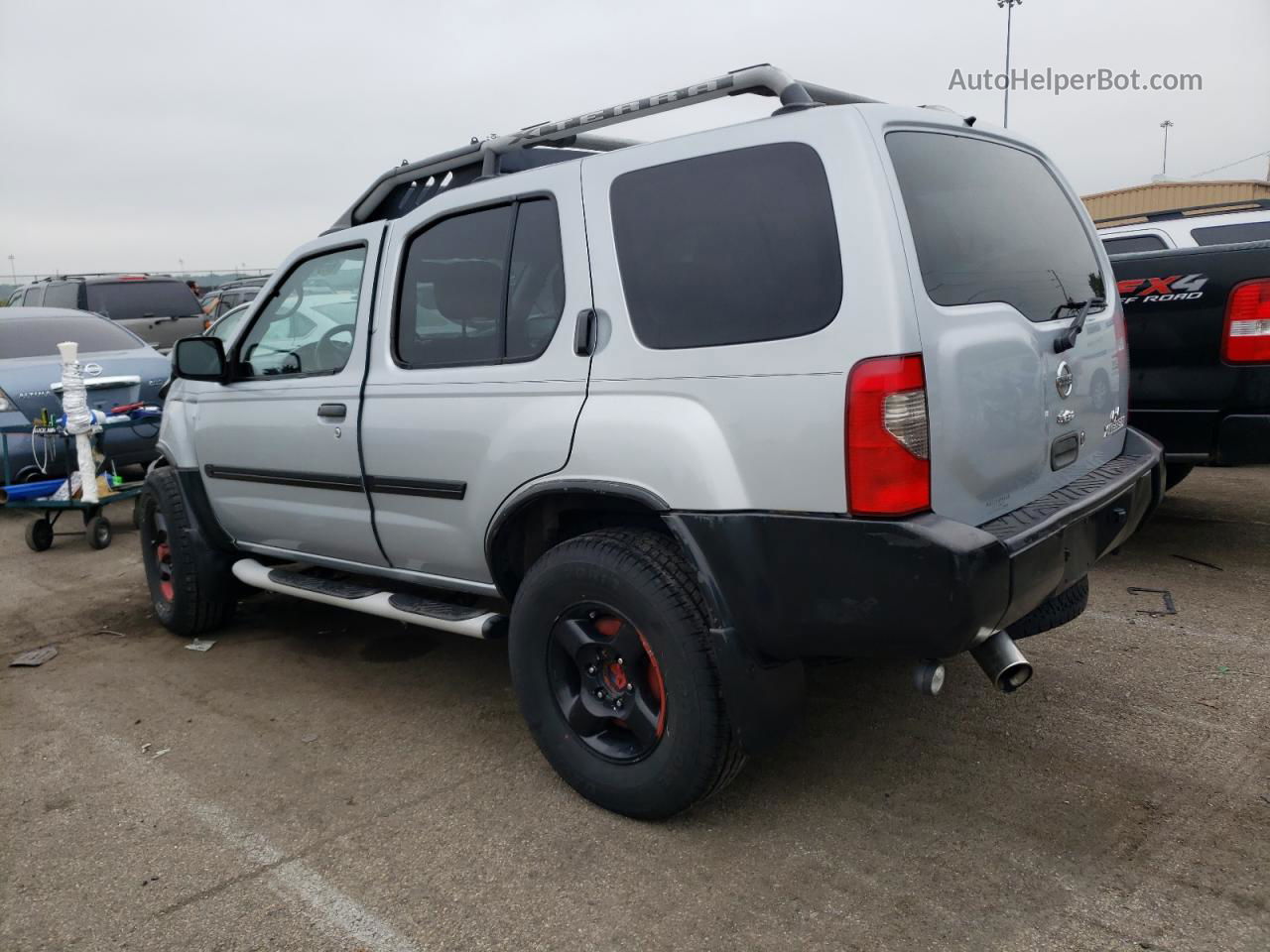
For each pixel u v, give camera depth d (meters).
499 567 3.31
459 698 4.00
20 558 6.89
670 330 2.74
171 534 4.71
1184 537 5.68
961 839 2.77
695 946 2.37
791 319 2.50
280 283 4.18
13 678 4.45
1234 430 4.72
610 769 2.93
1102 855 2.65
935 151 2.73
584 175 2.99
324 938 2.47
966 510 2.54
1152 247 7.34
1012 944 2.31
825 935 2.38
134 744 3.69
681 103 3.26
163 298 14.18
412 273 3.55
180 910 2.62
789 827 2.87
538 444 3.00
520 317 3.16
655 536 2.87
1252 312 4.57
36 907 2.66
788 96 2.85
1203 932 2.32
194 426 4.57
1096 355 3.26
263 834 2.99
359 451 3.67
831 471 2.43
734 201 2.64
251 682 4.28
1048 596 2.68
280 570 4.39
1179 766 3.12
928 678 2.51
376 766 3.42
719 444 2.62
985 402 2.56
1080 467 3.18
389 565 3.81
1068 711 3.54
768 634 2.61
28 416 7.81
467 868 2.75
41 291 14.62
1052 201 3.38
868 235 2.39
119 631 5.12
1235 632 4.21
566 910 2.54
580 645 2.95
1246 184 15.08
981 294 2.68
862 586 2.42
